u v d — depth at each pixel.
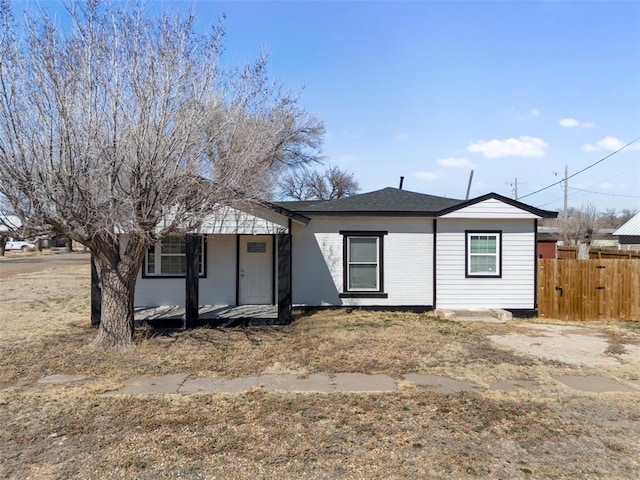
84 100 6.78
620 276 12.23
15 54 6.54
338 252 12.77
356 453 4.25
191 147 7.43
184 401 5.60
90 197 6.80
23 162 6.38
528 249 12.74
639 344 9.06
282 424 4.90
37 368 7.00
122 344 8.21
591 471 3.96
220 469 3.95
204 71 7.64
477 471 3.95
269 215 10.68
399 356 7.83
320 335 9.52
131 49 7.22
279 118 9.32
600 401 5.69
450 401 5.63
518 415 5.20
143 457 4.15
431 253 12.80
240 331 9.96
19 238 6.88
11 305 14.12
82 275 25.31
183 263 12.28
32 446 4.38
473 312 12.20
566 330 10.58
